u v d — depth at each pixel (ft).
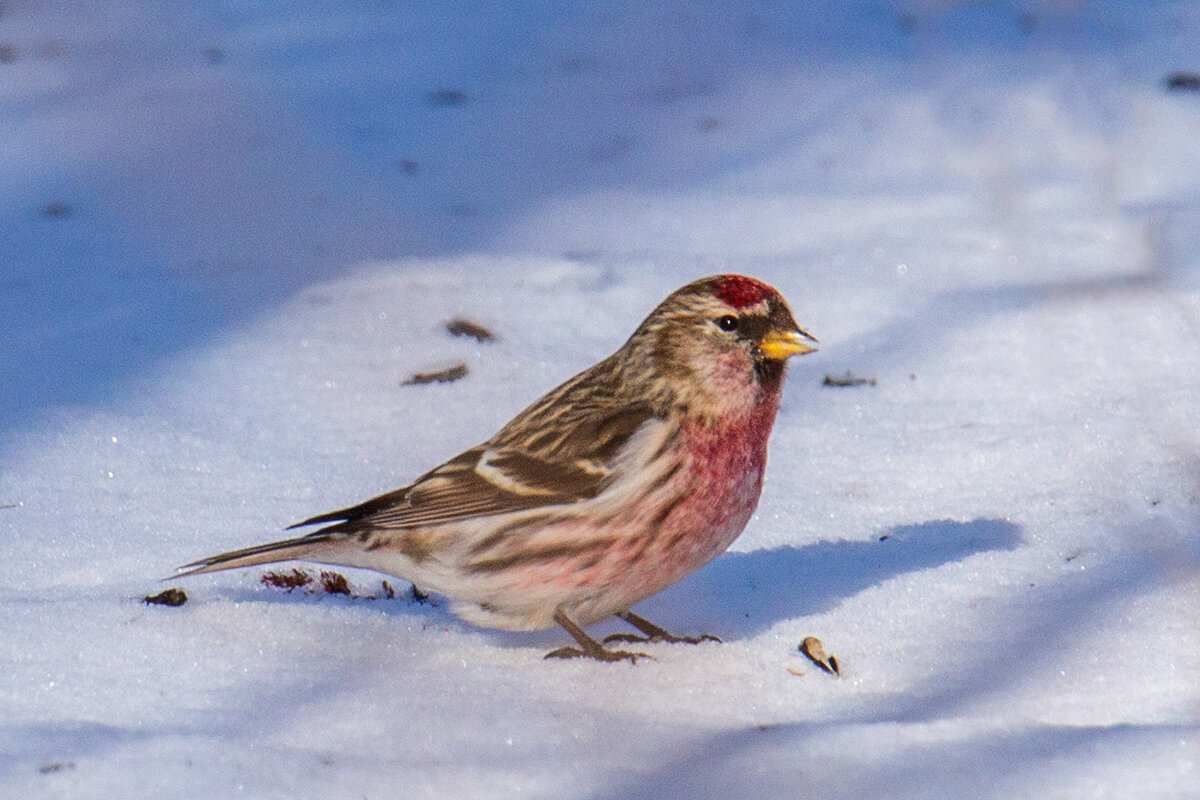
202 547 28.55
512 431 25.59
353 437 34.65
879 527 29.48
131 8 75.20
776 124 57.88
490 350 39.29
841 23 69.62
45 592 26.48
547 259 45.75
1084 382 35.60
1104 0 68.23
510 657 24.43
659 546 24.91
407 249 47.39
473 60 67.46
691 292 25.38
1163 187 48.42
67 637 24.13
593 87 63.67
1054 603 25.48
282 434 34.73
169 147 57.62
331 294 43.16
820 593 26.63
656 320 25.48
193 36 70.95
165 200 52.54
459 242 47.93
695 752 20.29
